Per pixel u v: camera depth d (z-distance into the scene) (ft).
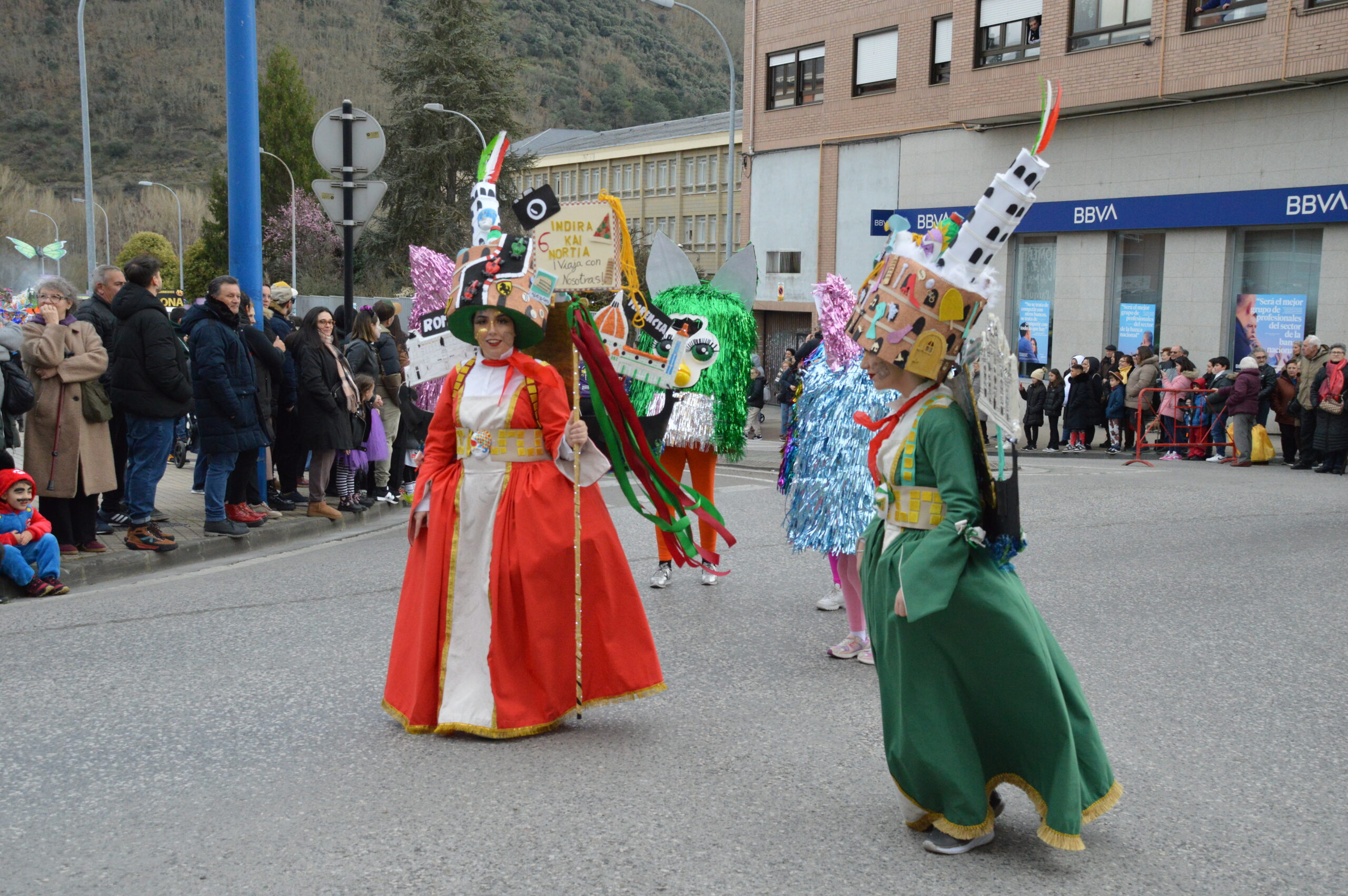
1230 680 18.24
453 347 16.43
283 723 15.81
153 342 26.02
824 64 93.20
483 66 166.50
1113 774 12.16
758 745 15.21
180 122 316.40
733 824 12.64
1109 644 20.27
